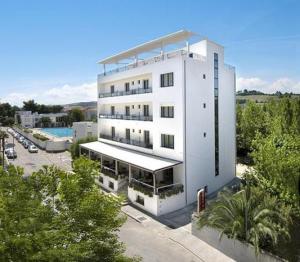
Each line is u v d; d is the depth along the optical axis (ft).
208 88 106.73
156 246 72.38
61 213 36.29
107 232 37.88
